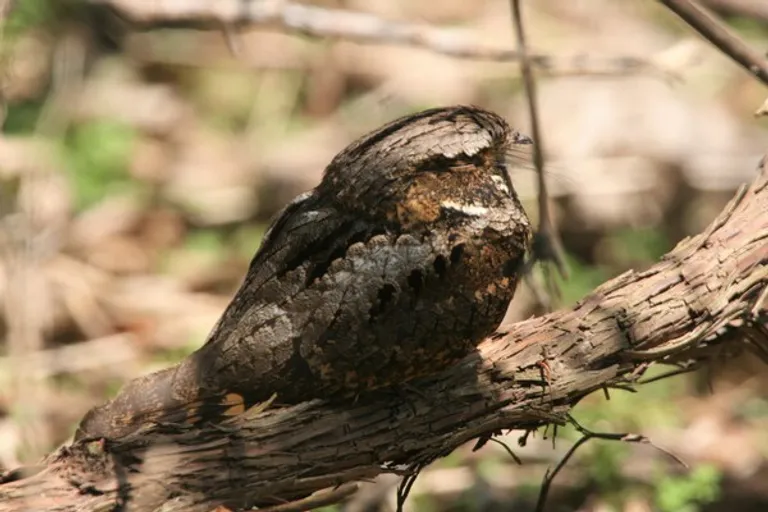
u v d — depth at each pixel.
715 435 10.93
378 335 6.81
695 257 7.39
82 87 15.20
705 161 14.08
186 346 11.98
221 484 6.60
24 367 10.98
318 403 6.91
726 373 11.87
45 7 14.80
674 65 10.67
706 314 7.22
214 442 6.66
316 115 15.62
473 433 6.92
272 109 15.59
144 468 6.54
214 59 16.03
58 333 12.30
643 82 15.02
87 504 6.41
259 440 6.71
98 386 11.51
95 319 12.38
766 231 7.38
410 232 7.01
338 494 6.50
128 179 14.45
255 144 15.12
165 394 6.86
